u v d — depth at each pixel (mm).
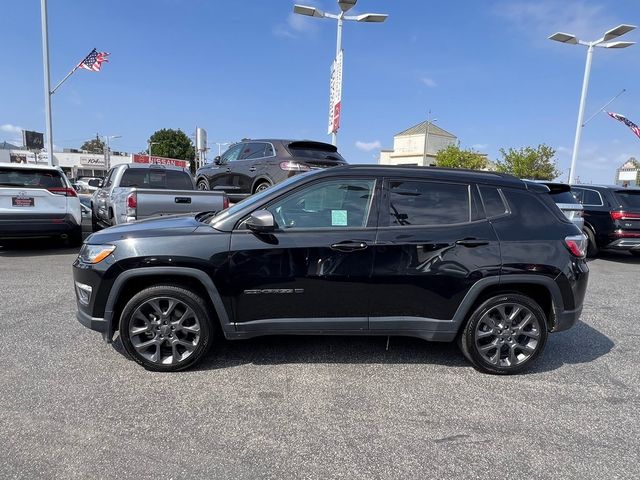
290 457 2627
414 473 2520
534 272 3697
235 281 3559
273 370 3770
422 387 3564
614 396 3502
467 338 3793
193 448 2680
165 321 3646
